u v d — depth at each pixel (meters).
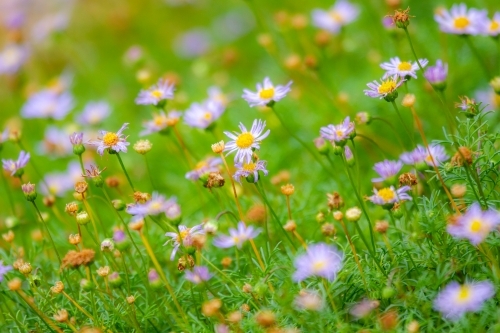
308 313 0.82
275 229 0.89
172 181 1.04
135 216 0.85
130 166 1.06
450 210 0.87
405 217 0.87
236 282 0.87
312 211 0.92
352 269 0.84
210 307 0.82
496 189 0.86
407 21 0.86
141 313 0.86
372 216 0.91
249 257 0.86
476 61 1.02
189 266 0.84
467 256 0.83
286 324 0.82
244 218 0.90
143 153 0.89
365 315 0.81
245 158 0.86
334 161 0.99
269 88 0.90
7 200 1.05
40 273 0.90
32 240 0.96
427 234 0.83
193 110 0.95
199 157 1.04
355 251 0.86
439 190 0.86
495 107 0.97
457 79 1.01
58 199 1.04
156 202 0.84
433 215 0.83
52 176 1.05
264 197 0.86
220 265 0.90
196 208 0.98
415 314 0.81
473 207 0.80
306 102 1.06
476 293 0.79
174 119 0.93
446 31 0.93
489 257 0.81
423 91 1.00
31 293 0.88
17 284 0.83
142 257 0.87
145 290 0.88
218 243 0.84
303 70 1.04
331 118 1.03
